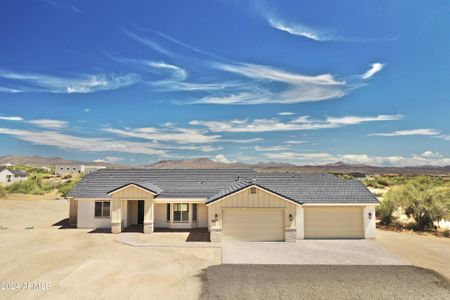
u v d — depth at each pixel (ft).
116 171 96.84
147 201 79.00
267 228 72.13
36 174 303.68
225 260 56.65
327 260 57.26
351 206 75.36
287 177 94.22
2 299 39.40
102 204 84.38
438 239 74.18
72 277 47.29
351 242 71.20
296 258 58.39
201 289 43.50
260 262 55.83
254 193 72.33
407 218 93.35
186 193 84.99
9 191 161.17
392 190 96.63
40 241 69.00
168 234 77.46
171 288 43.68
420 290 43.65
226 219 71.92
